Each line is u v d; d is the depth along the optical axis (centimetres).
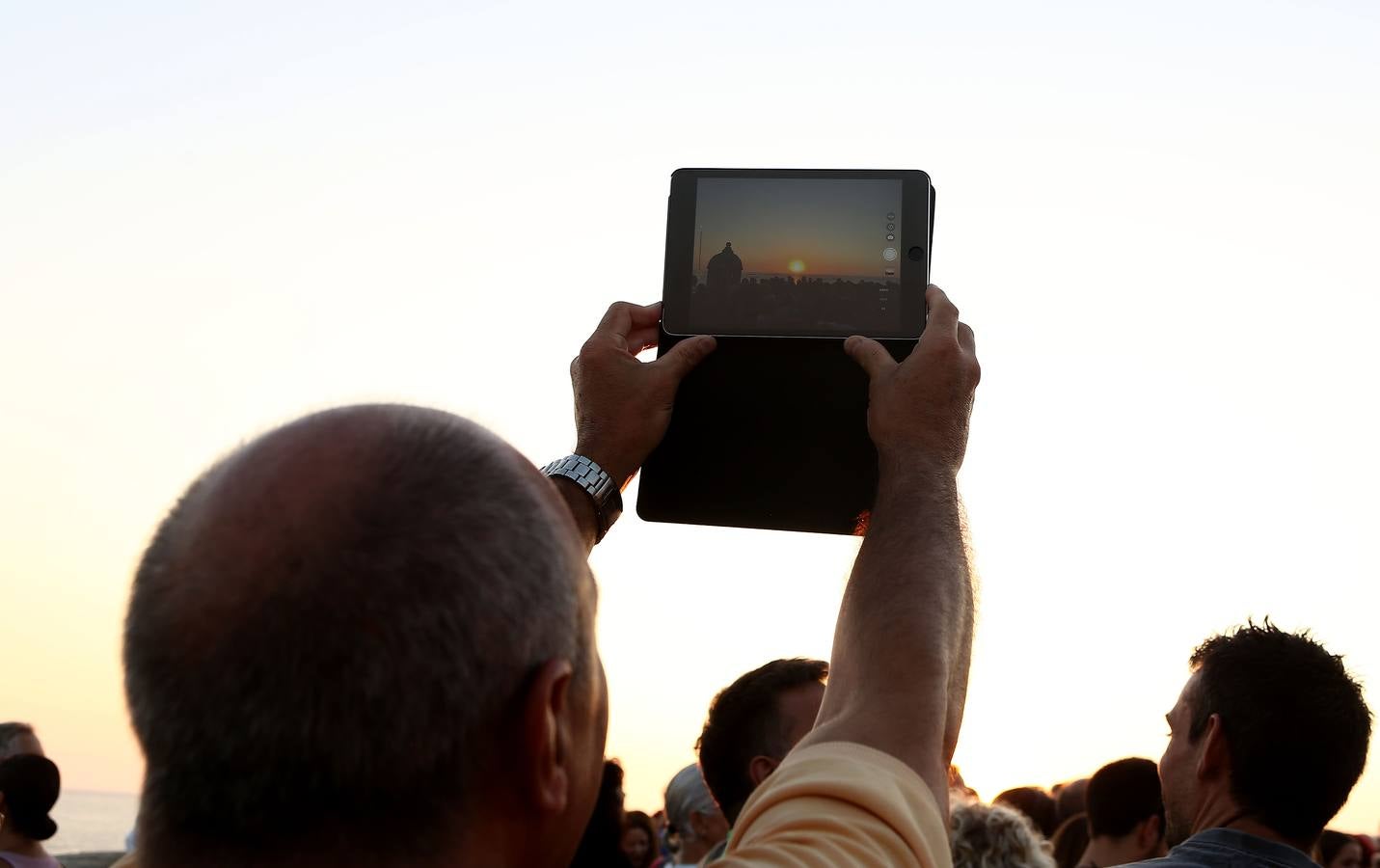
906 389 120
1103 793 402
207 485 73
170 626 68
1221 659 246
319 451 72
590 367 143
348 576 67
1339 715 234
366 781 67
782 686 284
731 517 145
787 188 162
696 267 162
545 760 72
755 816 91
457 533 69
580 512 133
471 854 70
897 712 95
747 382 147
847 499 147
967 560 114
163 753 68
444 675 67
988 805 273
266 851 67
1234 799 238
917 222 163
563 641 74
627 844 559
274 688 66
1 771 456
